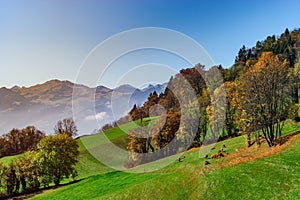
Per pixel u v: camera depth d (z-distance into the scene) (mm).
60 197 35344
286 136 33906
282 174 22359
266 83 34969
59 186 42969
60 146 44281
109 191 31109
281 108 35469
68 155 44250
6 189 44281
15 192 44469
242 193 21578
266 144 33750
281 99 35562
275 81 35188
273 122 33750
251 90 35844
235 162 27625
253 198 20453
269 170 23719
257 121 34188
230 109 40125
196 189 24469
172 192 25578
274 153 28000
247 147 34812
